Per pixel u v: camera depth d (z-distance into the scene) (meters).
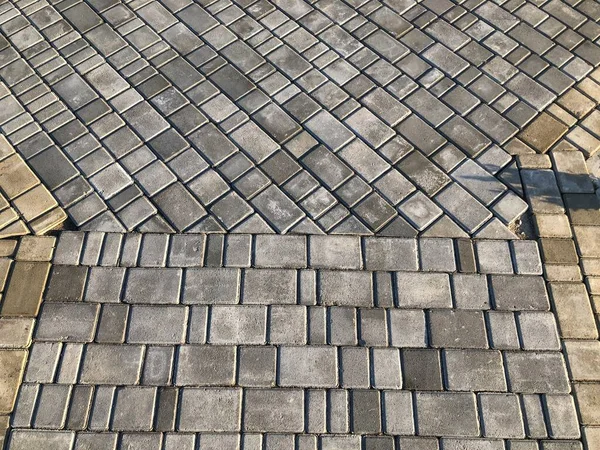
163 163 3.06
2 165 3.05
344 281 2.65
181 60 3.52
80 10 3.82
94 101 3.32
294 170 3.01
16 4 3.87
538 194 2.90
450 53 3.49
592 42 3.51
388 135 3.13
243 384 2.39
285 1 3.83
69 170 3.04
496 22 3.64
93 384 2.39
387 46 3.54
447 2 3.78
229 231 2.81
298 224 2.82
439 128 3.15
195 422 2.30
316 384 2.39
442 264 2.70
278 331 2.52
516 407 2.33
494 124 3.16
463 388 2.38
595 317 2.54
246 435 2.28
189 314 2.57
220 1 3.85
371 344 2.48
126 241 2.78
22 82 3.43
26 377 2.40
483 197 2.90
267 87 3.37
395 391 2.37
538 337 2.49
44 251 2.74
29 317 2.55
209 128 3.19
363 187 2.94
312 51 3.54
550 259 2.70
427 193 2.92
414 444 2.25
